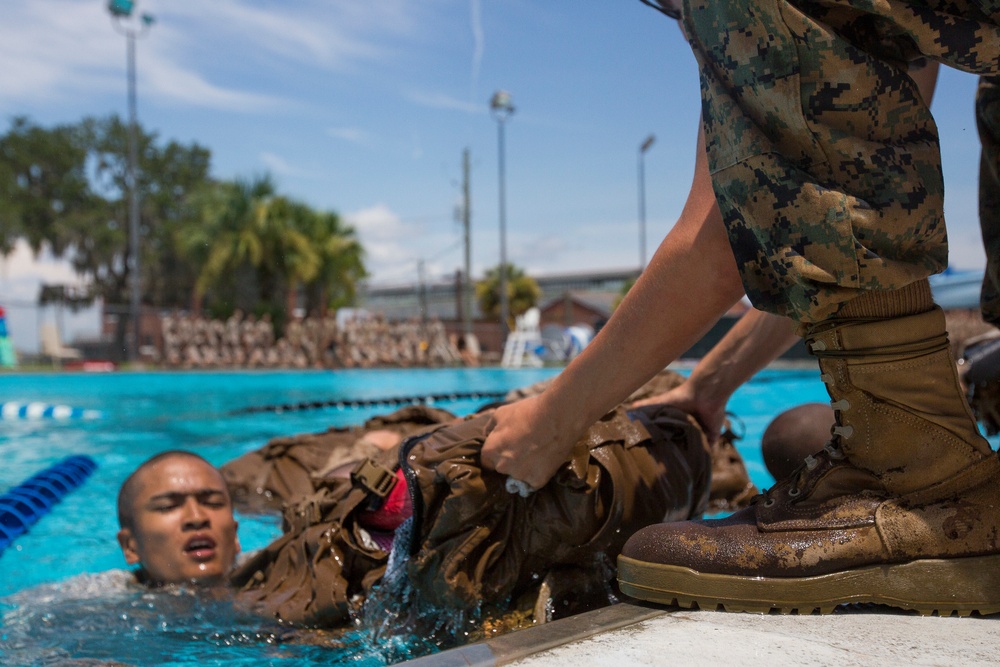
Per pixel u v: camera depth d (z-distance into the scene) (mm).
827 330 1366
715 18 1318
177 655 1781
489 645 1158
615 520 1691
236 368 23891
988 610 1292
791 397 9312
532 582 1753
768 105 1261
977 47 1235
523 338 27719
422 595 1713
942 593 1298
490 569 1696
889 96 1251
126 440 6668
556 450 1577
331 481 2205
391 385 15016
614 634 1234
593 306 48125
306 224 31094
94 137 42750
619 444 1762
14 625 1998
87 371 21344
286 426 7629
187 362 23922
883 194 1250
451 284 60281
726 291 1380
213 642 1853
